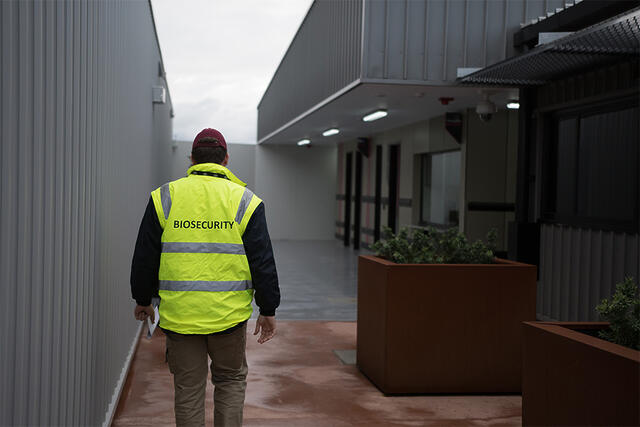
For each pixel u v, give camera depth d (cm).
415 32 739
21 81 187
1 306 175
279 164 2231
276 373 525
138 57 596
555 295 713
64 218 241
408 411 435
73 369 260
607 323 288
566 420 253
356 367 551
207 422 404
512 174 1006
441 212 1156
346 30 830
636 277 576
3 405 178
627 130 598
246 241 291
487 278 477
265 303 294
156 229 289
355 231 1822
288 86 1469
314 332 695
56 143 227
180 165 2519
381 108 986
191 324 284
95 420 326
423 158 1278
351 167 1945
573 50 532
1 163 173
